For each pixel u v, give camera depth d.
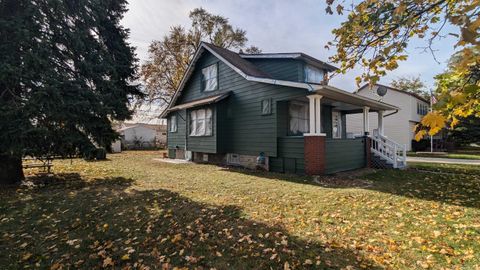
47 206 5.38
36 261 3.25
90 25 8.22
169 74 23.31
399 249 3.22
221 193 6.26
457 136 23.02
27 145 6.45
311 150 8.77
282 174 9.16
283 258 3.06
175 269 2.91
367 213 4.64
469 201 5.41
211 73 13.49
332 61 2.86
